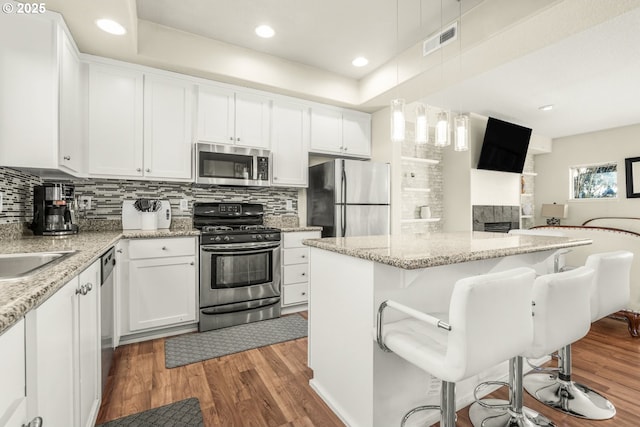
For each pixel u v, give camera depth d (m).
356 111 3.94
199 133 2.97
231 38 2.84
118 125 2.64
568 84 3.77
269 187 3.71
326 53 3.09
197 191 3.31
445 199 5.12
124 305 2.44
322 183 3.63
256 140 3.25
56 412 0.97
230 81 3.06
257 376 2.04
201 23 2.61
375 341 1.43
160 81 2.81
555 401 1.78
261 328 2.85
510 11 2.10
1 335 0.65
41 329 0.85
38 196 2.24
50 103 1.91
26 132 1.85
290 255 3.25
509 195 5.46
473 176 4.89
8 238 1.99
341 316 1.66
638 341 2.62
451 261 1.34
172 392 1.85
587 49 2.94
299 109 3.53
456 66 2.71
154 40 2.62
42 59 1.90
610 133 5.71
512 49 2.42
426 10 2.41
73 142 2.27
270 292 3.10
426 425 1.60
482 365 1.07
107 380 1.96
